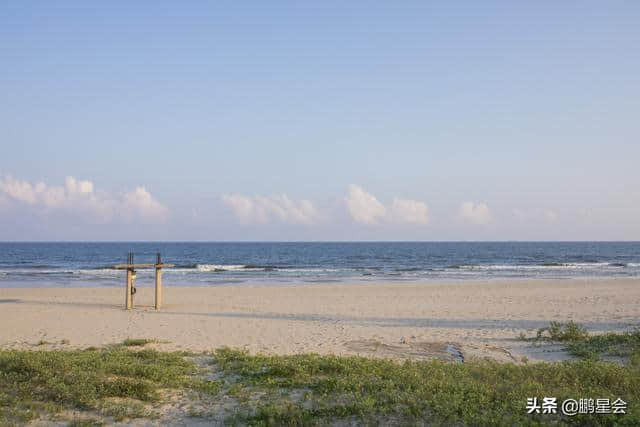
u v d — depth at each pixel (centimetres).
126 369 891
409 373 877
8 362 910
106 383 805
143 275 4197
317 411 689
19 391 772
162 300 2466
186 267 5144
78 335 1512
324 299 2536
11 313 1953
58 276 3984
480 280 3850
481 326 1739
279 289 3000
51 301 2370
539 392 767
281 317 1934
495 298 2600
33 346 1341
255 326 1695
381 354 1244
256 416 682
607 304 2381
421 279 3938
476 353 1251
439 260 7138
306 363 970
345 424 658
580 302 2453
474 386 791
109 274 4203
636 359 1066
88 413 710
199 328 1647
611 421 658
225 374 930
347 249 12731
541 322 1834
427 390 766
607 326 1728
